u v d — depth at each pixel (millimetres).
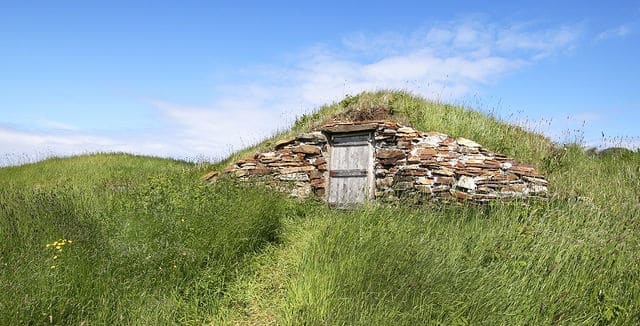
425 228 8414
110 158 22766
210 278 6922
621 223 8320
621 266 6480
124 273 6508
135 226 7840
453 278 6133
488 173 10531
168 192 9727
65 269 6055
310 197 11984
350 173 11945
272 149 13094
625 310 5441
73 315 5438
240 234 8086
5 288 5324
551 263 6680
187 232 7719
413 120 13000
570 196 10000
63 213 8352
